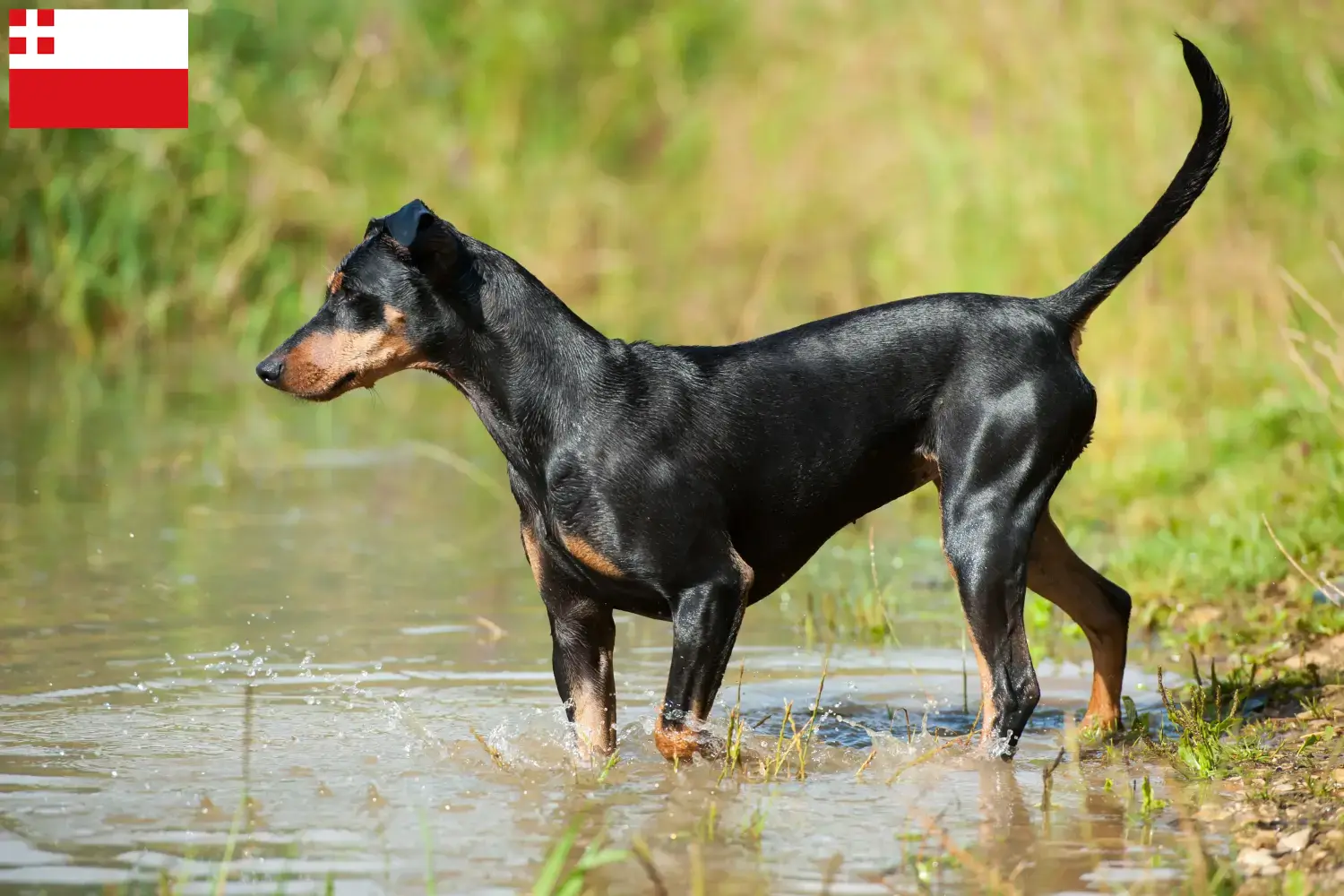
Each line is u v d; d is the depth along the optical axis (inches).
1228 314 653.9
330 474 676.7
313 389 329.1
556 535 329.4
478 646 423.8
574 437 326.0
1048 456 331.3
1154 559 484.7
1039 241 712.4
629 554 324.5
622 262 969.5
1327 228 668.7
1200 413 620.4
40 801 301.3
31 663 401.1
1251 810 292.5
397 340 330.0
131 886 260.5
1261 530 482.9
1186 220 681.0
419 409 848.3
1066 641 438.9
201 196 1009.5
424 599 475.8
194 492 634.2
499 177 1032.8
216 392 869.2
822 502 339.6
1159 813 295.1
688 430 328.5
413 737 345.7
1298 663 389.7
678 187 1024.9
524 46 1089.4
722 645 328.2
